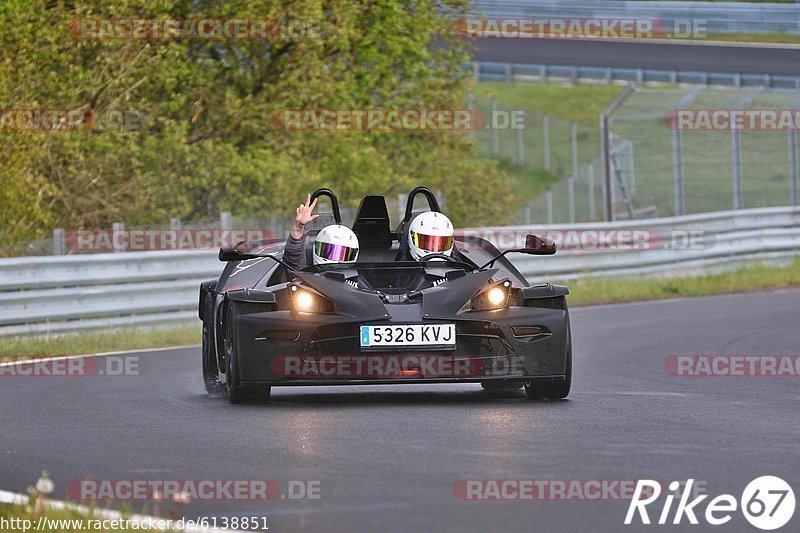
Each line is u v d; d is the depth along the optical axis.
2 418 21.38
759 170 92.25
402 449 16.59
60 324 37.91
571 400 22.17
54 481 15.10
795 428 18.27
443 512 12.75
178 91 58.62
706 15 121.06
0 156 46.91
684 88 106.38
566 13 118.88
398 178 62.81
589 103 120.88
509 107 116.00
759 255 58.34
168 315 41.00
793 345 31.61
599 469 14.91
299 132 61.44
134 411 21.81
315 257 23.92
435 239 24.20
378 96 65.25
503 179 74.25
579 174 103.38
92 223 53.34
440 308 21.67
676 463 15.28
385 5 62.81
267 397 22.39
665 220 54.69
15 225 46.62
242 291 22.06
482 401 22.30
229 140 61.28
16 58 50.56
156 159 54.94
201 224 51.28
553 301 22.22
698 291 50.09
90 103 54.19
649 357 29.91
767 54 112.62
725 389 23.86
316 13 58.34
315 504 13.27
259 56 61.97
